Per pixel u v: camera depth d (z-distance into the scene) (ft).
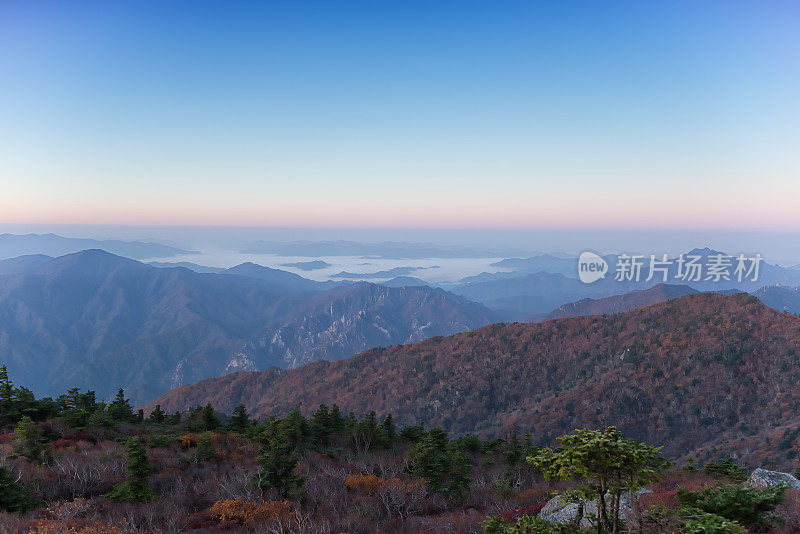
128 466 67.97
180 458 93.45
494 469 106.52
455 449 118.11
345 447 133.49
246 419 160.76
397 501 71.67
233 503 63.31
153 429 139.13
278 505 63.26
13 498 58.13
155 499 67.92
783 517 34.73
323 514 65.00
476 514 64.85
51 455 82.94
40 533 48.47
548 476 31.81
